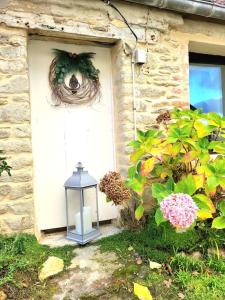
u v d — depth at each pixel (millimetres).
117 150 3430
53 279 2275
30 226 2756
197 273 2365
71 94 3234
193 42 3766
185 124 2854
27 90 2752
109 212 3480
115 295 2086
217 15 3412
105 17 3068
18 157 2725
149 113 3363
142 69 3303
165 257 2518
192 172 2926
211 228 2699
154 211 3066
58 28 2838
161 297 2080
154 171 3021
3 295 2018
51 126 3174
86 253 2691
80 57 3268
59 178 3223
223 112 4715
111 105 3467
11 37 2680
